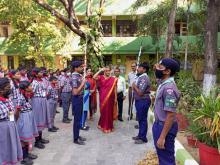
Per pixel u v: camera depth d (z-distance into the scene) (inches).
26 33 409.7
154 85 275.1
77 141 149.9
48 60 430.6
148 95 149.3
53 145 147.6
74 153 136.0
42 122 144.9
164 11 340.8
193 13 345.7
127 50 474.6
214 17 192.4
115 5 487.5
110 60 508.4
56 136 163.6
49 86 173.0
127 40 484.4
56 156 132.0
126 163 123.3
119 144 149.6
